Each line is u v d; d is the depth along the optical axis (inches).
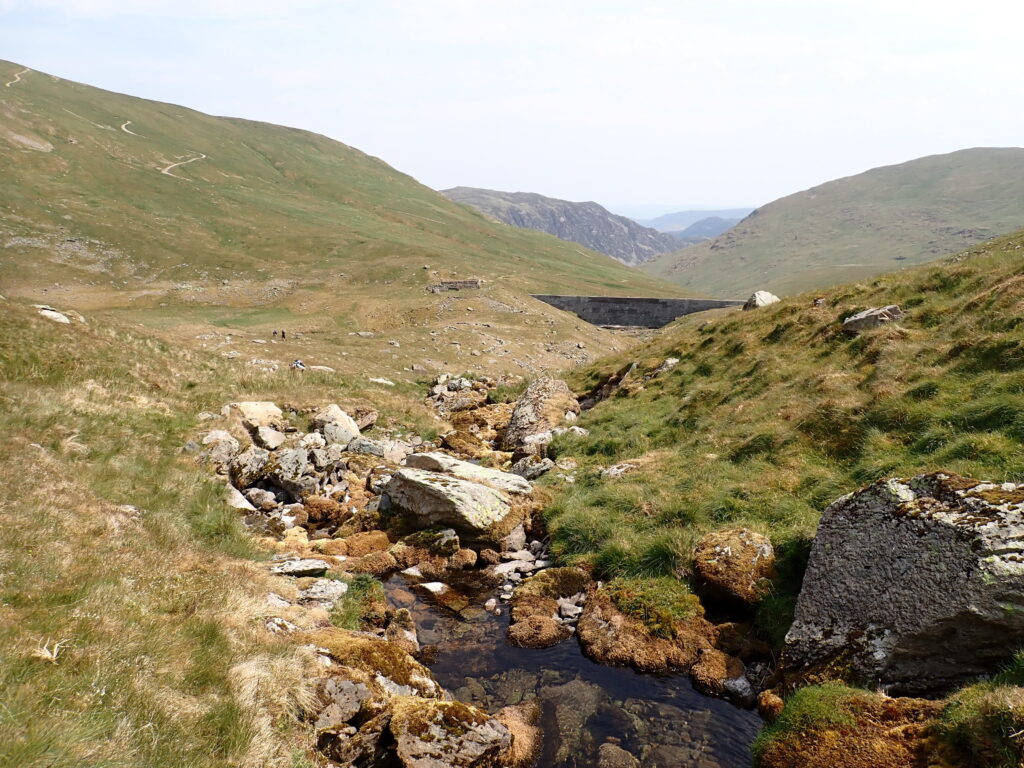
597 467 802.8
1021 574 306.0
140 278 4074.8
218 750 277.7
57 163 5565.9
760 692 399.2
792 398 754.8
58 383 880.9
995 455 475.2
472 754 325.7
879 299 901.2
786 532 511.2
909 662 347.3
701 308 4687.5
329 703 345.4
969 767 264.4
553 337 3189.0
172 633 352.5
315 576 550.3
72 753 231.9
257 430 944.3
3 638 290.8
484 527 657.0
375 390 1393.9
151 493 634.2
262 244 5118.1
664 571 525.0
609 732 377.1
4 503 446.0
